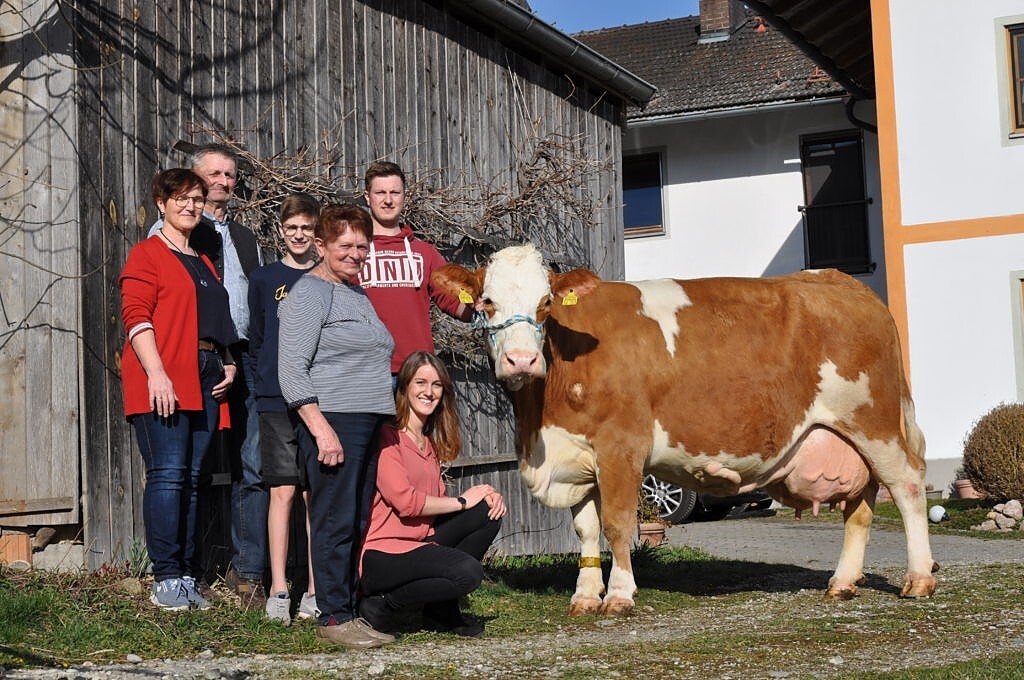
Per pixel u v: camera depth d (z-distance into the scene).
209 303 6.06
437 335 9.00
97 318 6.46
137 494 6.64
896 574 8.77
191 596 5.96
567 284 6.50
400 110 9.33
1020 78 17.22
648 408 6.80
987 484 14.79
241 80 7.66
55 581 6.11
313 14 8.41
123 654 5.04
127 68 6.78
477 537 5.94
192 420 5.98
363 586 5.65
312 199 6.32
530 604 7.05
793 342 7.18
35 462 6.44
